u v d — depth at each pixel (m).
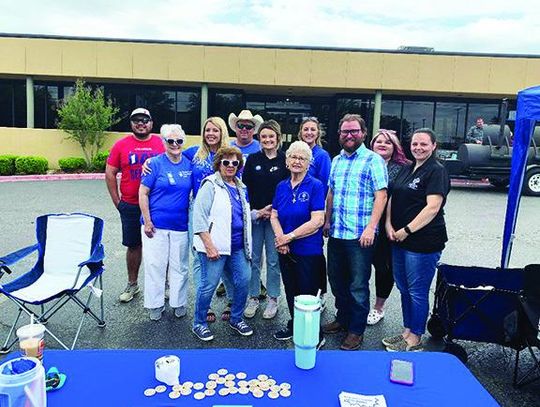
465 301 3.24
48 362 1.93
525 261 6.30
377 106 16.52
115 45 15.77
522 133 3.99
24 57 15.74
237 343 3.70
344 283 3.77
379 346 3.65
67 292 3.48
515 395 2.96
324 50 15.91
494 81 15.88
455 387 1.81
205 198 3.48
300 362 1.91
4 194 11.14
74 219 4.15
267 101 18.83
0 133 16.14
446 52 15.81
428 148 3.26
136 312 4.27
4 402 1.36
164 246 3.96
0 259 3.66
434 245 3.28
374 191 3.41
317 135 4.26
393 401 1.71
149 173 3.91
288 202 3.52
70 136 16.11
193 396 1.71
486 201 11.64
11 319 4.05
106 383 1.79
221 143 4.04
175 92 17.47
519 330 3.01
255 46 15.83
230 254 3.63
